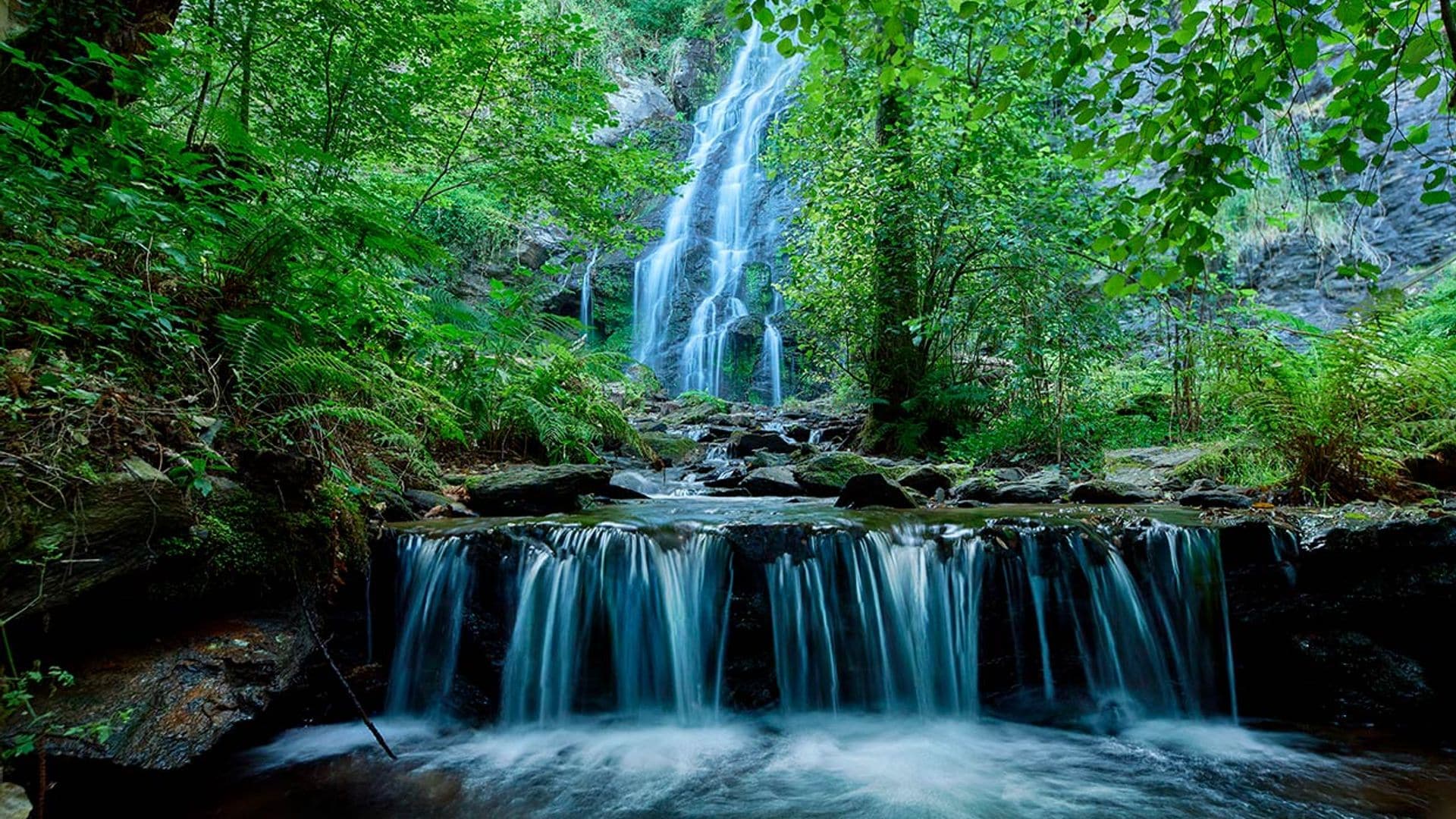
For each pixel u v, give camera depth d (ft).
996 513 14.88
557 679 12.34
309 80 20.13
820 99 24.86
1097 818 9.40
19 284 8.45
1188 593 12.95
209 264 11.51
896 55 12.07
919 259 27.45
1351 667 12.42
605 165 25.14
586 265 59.67
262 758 10.52
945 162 24.67
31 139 9.37
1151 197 8.83
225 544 9.43
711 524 13.10
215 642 9.41
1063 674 12.97
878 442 27.94
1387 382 14.99
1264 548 12.82
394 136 22.06
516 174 25.12
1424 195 7.50
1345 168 7.87
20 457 7.07
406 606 12.28
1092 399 25.38
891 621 12.87
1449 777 10.52
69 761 7.45
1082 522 13.52
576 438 22.16
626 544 12.60
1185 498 16.06
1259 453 17.80
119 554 7.82
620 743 11.68
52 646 8.00
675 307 62.03
